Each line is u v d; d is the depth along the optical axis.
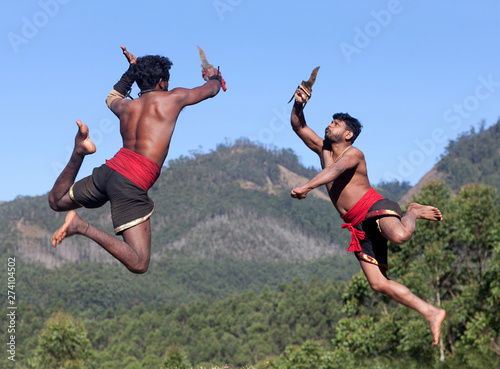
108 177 4.78
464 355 19.00
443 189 25.14
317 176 4.77
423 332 20.69
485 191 25.03
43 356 24.33
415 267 23.05
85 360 25.03
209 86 5.22
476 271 25.62
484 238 24.39
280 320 125.31
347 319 22.72
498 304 21.03
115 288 196.25
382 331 21.34
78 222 4.26
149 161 4.80
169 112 4.93
